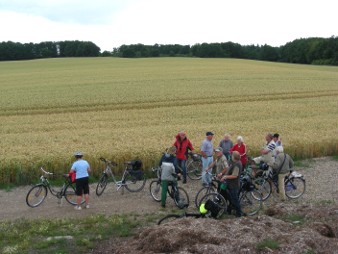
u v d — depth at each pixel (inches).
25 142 945.5
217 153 582.9
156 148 826.2
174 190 580.4
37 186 597.0
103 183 648.4
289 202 605.3
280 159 609.6
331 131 1071.0
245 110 1499.8
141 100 1715.1
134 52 6899.6
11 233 473.1
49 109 1552.7
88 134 1043.3
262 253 365.7
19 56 6722.4
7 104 1641.2
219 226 414.3
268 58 6505.9
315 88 2137.1
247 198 586.2
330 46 5438.0
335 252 377.1
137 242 420.5
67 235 466.3
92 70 3260.3
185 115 1398.9
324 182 726.5
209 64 3814.0
